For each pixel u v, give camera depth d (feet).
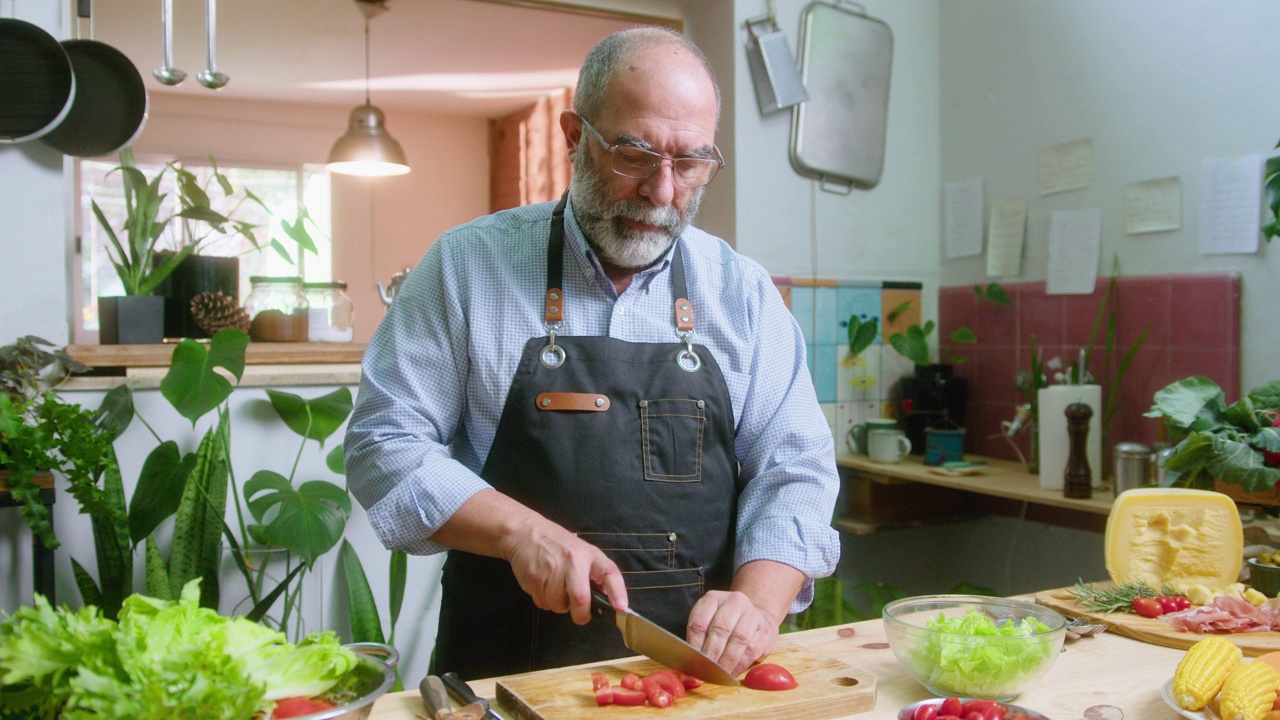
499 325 4.33
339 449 7.00
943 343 10.50
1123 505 4.68
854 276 10.08
